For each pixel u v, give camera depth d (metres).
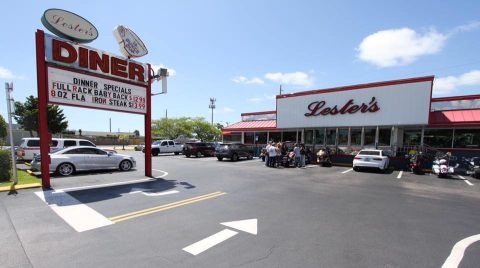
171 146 30.27
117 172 13.59
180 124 57.44
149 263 3.90
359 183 11.33
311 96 20.73
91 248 4.38
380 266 3.93
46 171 9.06
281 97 22.48
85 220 5.77
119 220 5.80
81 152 12.99
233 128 29.23
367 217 6.34
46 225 5.43
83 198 7.71
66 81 9.41
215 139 62.53
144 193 8.52
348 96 18.91
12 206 6.75
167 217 6.07
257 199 7.96
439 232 5.41
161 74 12.11
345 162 18.92
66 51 9.34
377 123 17.58
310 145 23.02
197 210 6.67
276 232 5.23
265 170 15.36
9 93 9.46
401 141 18.75
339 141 21.38
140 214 6.25
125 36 11.34
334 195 8.76
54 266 3.77
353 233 5.25
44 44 8.84
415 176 13.89
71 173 12.44
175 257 4.11
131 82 11.56
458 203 7.98
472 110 16.75
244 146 22.86
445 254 4.37
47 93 8.94
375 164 14.98
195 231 5.21
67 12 9.45
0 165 9.73
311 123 20.67
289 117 21.95
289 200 7.91
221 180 11.30
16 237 4.80
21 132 41.78
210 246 4.53
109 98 10.73
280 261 4.03
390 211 6.91
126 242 4.64
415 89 16.25
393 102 17.02
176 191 8.90
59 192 8.39
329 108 19.73
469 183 11.87
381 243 4.78
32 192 8.34
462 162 15.24
